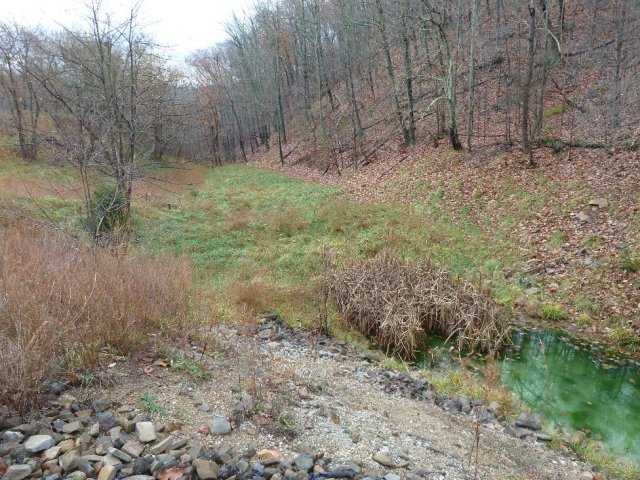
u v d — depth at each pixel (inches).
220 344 229.8
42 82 331.6
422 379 270.2
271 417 159.8
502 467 169.0
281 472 127.4
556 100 709.9
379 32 971.3
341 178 940.0
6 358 139.3
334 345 307.6
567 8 891.4
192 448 130.6
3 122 1003.3
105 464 118.7
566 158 573.9
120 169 369.7
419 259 439.2
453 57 858.1
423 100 984.3
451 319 335.0
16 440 122.0
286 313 344.8
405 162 818.8
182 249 472.1
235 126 1991.9
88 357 166.7
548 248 452.8
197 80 1585.9
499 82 799.7
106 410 147.3
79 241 290.8
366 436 167.0
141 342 193.2
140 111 406.6
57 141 350.9
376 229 547.5
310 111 1381.6
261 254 479.5
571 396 267.0
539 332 349.1
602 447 218.2
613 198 464.1
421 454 162.6
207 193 823.1
